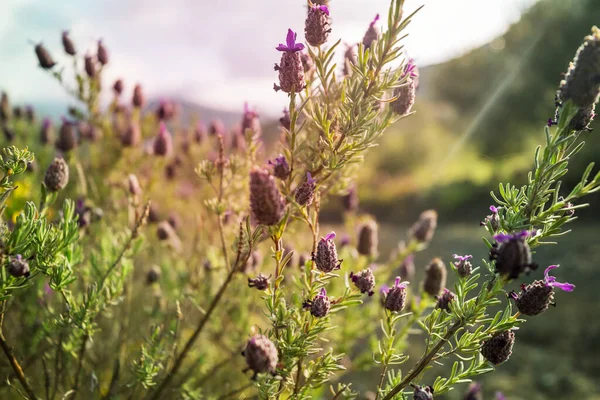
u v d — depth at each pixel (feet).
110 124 1.99
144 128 2.17
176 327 1.18
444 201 8.18
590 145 6.99
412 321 1.31
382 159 11.06
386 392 0.94
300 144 1.03
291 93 0.94
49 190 1.05
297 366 1.01
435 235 6.11
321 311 0.90
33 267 0.94
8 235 0.88
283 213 0.87
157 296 1.59
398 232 6.75
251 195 0.82
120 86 1.95
